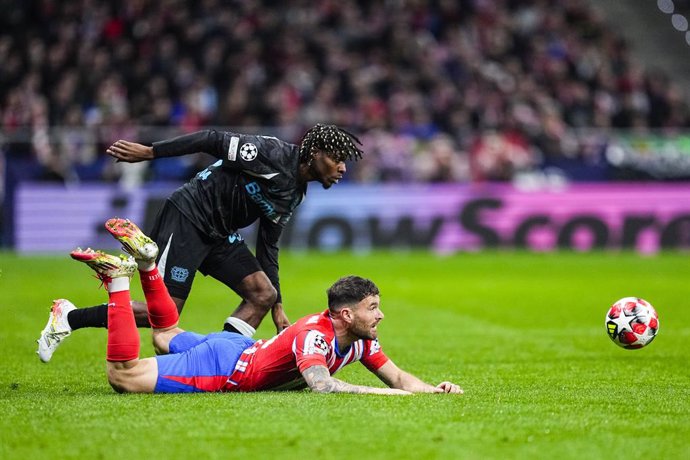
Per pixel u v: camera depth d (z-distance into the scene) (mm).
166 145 22859
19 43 78188
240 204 23750
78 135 70812
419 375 26391
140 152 22750
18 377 25031
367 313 20453
